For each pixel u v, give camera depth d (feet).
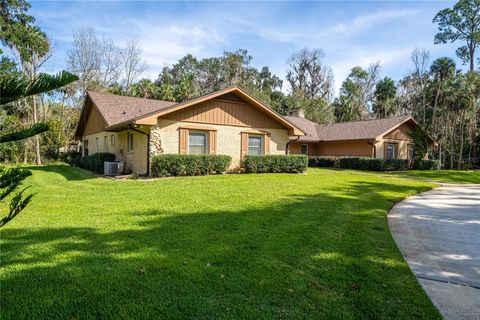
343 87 150.00
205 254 12.65
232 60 158.30
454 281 11.25
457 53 110.52
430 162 73.41
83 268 11.10
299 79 158.71
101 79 99.66
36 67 80.43
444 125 95.86
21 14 74.18
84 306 8.75
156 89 102.01
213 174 44.37
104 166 45.44
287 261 12.15
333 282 10.46
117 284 9.96
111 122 48.85
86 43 94.48
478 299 9.86
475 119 91.40
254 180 37.65
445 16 108.37
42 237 14.61
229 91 45.75
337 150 78.89
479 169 89.92
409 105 122.42
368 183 39.19
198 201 23.90
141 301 9.01
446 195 33.94
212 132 45.47
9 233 15.21
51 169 54.60
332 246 14.06
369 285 10.32
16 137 6.51
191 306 8.79
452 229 18.90
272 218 18.95
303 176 44.65
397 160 68.13
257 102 48.49
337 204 24.21
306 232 16.14
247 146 48.93
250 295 9.46
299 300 9.23
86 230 15.81
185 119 43.24
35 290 9.53
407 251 14.56
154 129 40.70
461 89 84.94
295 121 88.28
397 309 8.90
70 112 90.63
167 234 15.30
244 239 14.69
